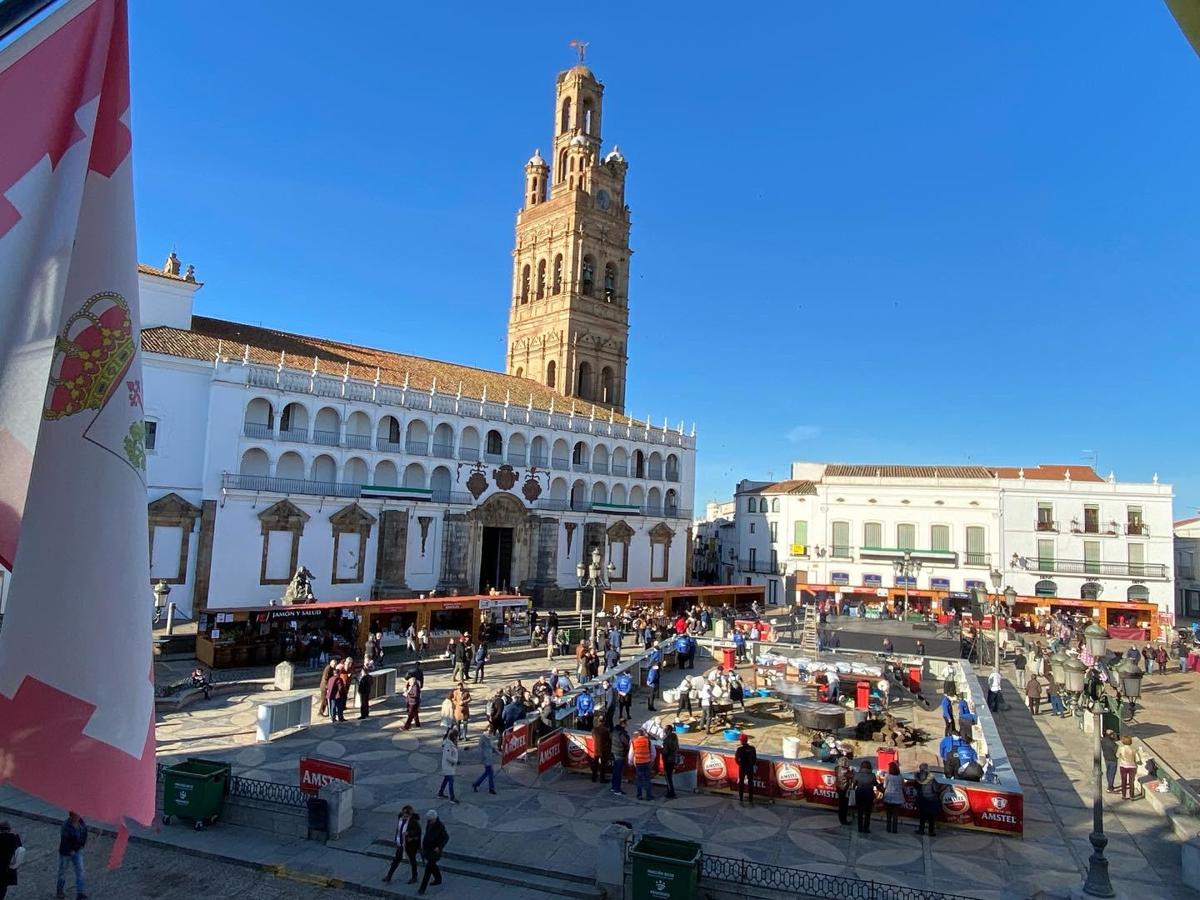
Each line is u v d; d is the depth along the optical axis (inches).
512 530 2625.5
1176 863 745.0
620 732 904.3
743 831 794.2
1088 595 2669.8
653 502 3154.5
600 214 3390.7
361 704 1186.6
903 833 799.1
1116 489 2691.9
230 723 1144.2
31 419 187.6
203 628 1525.6
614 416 3137.3
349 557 2208.4
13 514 187.5
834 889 636.7
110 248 206.4
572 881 679.1
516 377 3189.0
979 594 2361.0
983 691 1509.6
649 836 675.4
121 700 190.7
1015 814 796.6
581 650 1533.0
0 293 187.3
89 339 202.1
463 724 1082.1
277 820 761.0
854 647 1908.2
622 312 3476.9
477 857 714.8
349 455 2250.2
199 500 1990.7
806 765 875.4
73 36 203.8
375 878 673.0
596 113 3459.6
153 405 1931.6
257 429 2100.1
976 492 2829.7
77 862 613.3
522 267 3523.6
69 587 191.6
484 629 1879.9
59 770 183.0
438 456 2448.3
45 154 195.5
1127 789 941.8
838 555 3006.9
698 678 1346.0
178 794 763.4
